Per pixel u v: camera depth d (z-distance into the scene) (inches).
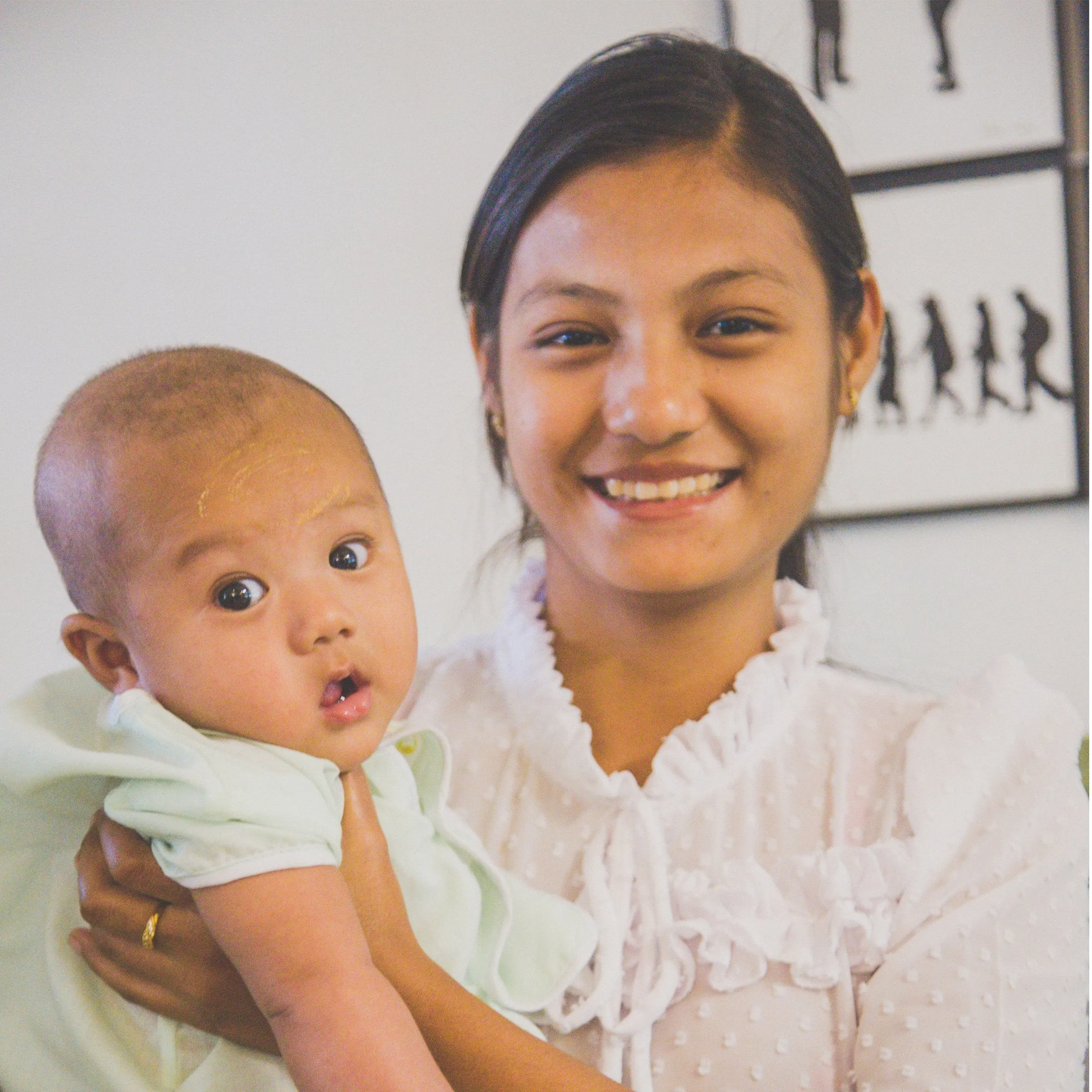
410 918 29.8
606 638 34.9
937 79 70.4
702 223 31.0
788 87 34.3
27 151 79.9
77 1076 27.4
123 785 26.3
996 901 30.3
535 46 76.2
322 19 78.1
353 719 27.0
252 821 24.5
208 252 78.5
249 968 23.7
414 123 77.2
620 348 31.8
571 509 33.2
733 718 33.6
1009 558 71.6
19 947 29.6
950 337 71.2
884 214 71.4
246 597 26.3
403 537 75.8
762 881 30.6
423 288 77.0
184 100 79.0
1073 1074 30.0
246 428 27.0
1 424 79.1
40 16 79.8
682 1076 29.3
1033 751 33.8
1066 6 69.5
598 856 31.9
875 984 29.5
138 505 26.2
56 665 77.7
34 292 79.6
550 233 32.2
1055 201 70.0
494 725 36.1
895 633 71.8
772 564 35.4
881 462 72.2
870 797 33.2
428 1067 23.2
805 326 32.2
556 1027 29.8
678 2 74.3
